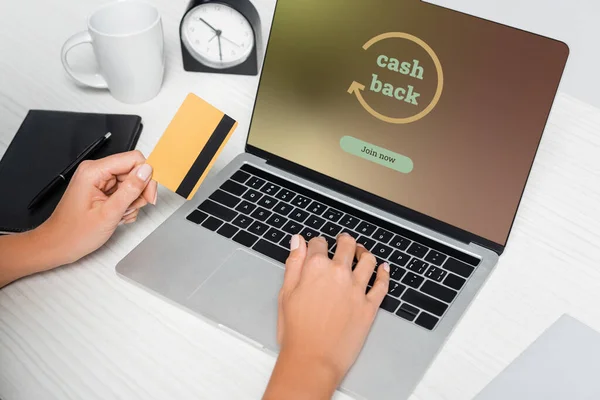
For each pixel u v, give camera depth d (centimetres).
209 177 99
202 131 86
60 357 77
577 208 98
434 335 79
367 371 75
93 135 105
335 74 95
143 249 89
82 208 85
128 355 78
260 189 97
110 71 110
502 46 86
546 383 75
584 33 225
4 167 99
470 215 90
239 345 79
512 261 90
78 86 118
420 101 91
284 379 72
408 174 93
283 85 99
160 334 80
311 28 96
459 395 75
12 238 87
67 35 130
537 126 85
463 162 90
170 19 132
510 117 87
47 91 117
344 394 75
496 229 88
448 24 89
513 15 231
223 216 93
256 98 100
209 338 80
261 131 101
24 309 83
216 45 117
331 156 97
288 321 77
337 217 93
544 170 103
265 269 86
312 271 79
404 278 85
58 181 96
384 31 92
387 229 92
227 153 105
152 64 111
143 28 112
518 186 87
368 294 81
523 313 83
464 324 82
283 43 98
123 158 87
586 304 85
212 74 121
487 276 86
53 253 85
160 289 84
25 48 126
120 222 92
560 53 83
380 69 93
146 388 75
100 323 81
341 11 94
